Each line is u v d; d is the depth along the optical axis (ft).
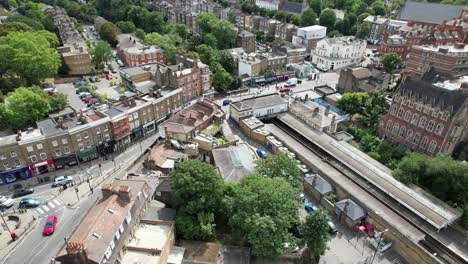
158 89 335.47
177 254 174.09
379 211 208.13
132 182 189.78
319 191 228.43
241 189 182.50
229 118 340.18
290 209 188.34
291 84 428.97
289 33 572.51
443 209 210.79
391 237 197.57
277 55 468.34
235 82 406.82
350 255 191.52
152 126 313.73
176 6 649.61
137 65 433.48
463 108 245.04
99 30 568.82
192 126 284.61
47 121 266.16
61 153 254.27
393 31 583.58
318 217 173.68
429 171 230.89
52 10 605.73
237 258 177.17
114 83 405.39
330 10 629.10
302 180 224.94
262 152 277.44
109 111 283.18
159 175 235.81
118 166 263.70
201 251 177.17
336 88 414.82
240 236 192.54
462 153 270.67
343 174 246.27
